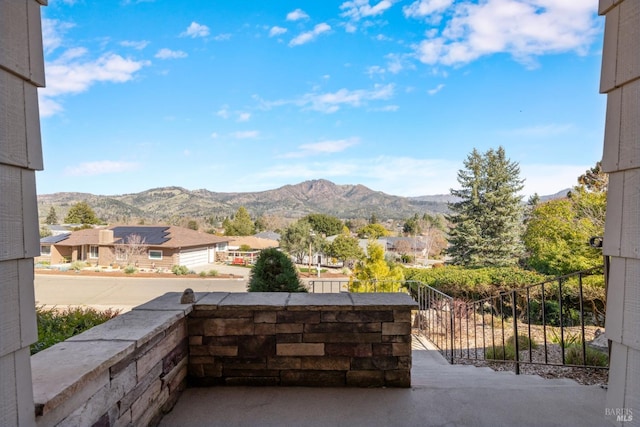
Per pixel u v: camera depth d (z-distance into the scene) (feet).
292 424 6.04
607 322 4.39
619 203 4.17
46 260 77.41
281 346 7.47
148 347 5.74
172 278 58.34
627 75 3.99
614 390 4.29
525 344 14.80
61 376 3.81
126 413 4.99
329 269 74.84
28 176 3.28
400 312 7.46
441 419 6.18
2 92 3.01
